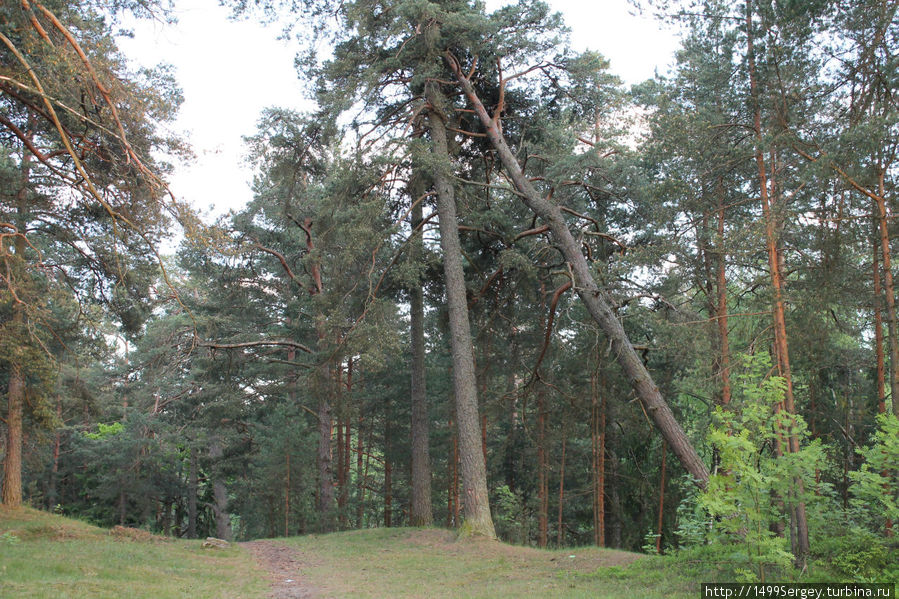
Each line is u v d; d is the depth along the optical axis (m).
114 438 34.12
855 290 13.48
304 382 25.05
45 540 13.92
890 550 8.30
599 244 19.53
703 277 16.98
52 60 10.12
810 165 10.67
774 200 12.21
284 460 27.81
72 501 38.22
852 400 18.97
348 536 19.67
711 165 13.53
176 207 12.55
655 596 8.68
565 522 26.86
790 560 8.09
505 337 23.70
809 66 11.66
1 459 27.66
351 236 16.84
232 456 31.88
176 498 39.66
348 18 16.48
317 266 24.62
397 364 27.75
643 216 18.44
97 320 17.94
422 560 14.67
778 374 11.67
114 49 11.73
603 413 21.48
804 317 13.05
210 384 28.80
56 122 10.97
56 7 11.53
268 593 10.55
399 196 19.83
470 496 16.78
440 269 20.80
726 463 8.15
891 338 12.18
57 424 18.25
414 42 17.38
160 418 35.66
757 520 7.95
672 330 14.80
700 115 13.44
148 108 11.95
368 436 34.06
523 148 19.41
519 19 17.08
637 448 23.89
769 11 11.43
